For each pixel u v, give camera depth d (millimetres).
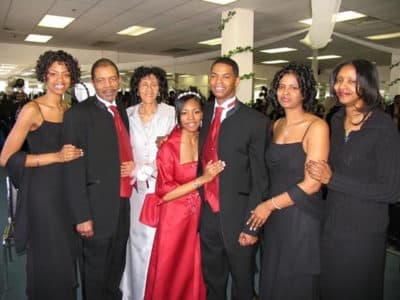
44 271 1987
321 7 4922
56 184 1934
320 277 1735
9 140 1843
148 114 2252
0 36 9852
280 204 1650
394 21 7418
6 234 2627
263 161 1826
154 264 2025
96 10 6867
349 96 1527
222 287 2039
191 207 1990
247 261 1925
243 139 1826
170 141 1956
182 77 14867
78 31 8984
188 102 1890
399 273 2992
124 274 2309
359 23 7602
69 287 2051
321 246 1688
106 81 1934
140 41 10430
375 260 1570
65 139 1855
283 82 1664
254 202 1816
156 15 7191
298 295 1722
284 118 1854
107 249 1983
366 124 1536
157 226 2020
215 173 1771
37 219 1930
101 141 1918
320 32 5305
